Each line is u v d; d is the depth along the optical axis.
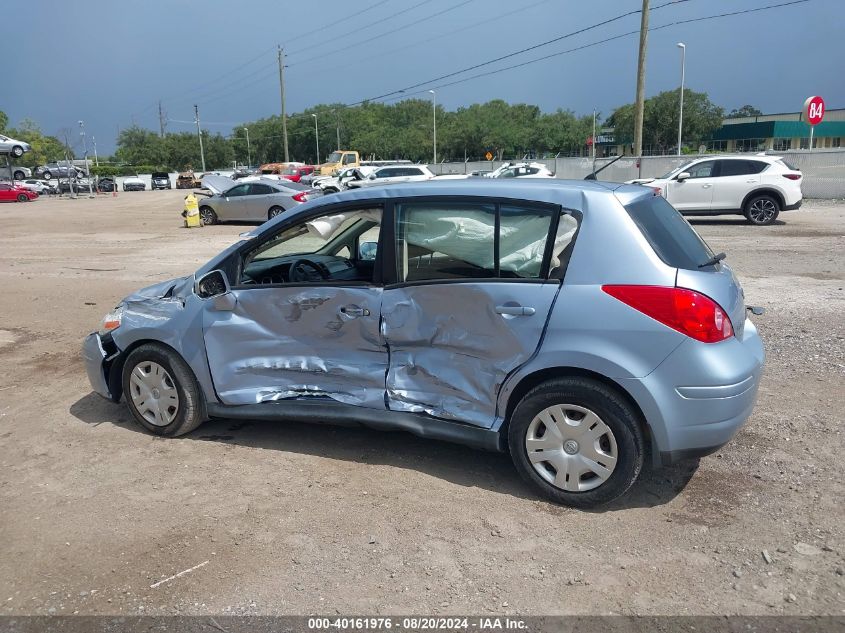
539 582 3.16
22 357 7.18
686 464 4.26
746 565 3.24
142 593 3.16
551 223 3.77
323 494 4.02
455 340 3.97
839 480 3.98
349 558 3.38
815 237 14.43
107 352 5.09
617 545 3.43
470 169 44.69
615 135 83.94
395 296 4.11
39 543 3.60
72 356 7.18
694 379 3.47
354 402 4.29
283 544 3.51
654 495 3.91
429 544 3.48
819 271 10.41
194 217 22.72
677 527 3.58
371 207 4.21
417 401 4.12
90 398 5.80
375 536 3.56
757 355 3.84
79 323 8.73
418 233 4.07
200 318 4.62
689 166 17.88
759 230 16.00
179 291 4.86
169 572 3.31
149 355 4.78
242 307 4.51
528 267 3.80
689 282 3.53
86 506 3.96
